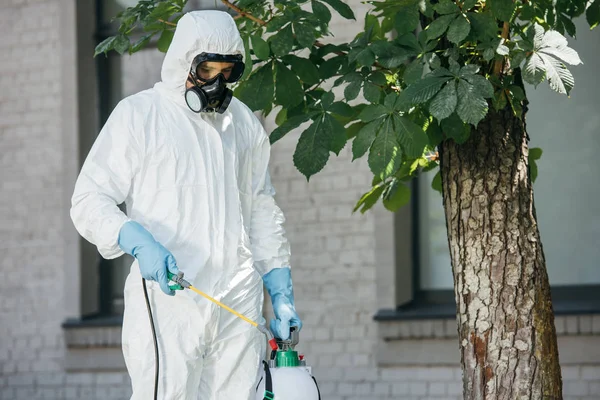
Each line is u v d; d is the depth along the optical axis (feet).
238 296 22.36
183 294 21.68
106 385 55.31
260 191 23.99
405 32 26.71
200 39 21.68
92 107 56.90
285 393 21.61
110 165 21.86
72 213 21.74
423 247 51.62
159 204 21.95
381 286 50.21
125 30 29.60
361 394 50.31
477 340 27.20
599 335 46.85
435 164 32.19
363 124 29.35
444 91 24.38
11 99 57.41
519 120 27.78
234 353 22.34
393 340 49.80
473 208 27.43
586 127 49.70
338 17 49.49
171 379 21.59
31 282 56.75
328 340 50.90
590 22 30.27
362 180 50.62
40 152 56.80
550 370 26.99
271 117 51.13
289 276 24.03
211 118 22.71
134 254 21.12
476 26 25.88
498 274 27.09
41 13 57.11
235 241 22.43
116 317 56.80
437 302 51.37
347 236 50.80
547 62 24.91
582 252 49.65
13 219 57.21
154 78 56.54
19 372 56.70
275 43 27.20
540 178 50.24
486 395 26.99
